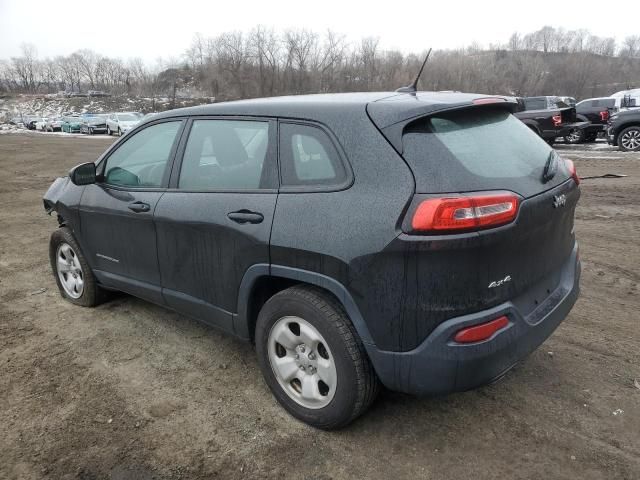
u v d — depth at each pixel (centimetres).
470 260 241
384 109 267
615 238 660
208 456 281
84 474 270
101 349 397
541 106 1819
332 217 266
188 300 355
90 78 12888
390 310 252
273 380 313
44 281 549
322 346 285
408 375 258
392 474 265
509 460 271
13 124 6284
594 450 276
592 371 350
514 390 330
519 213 253
